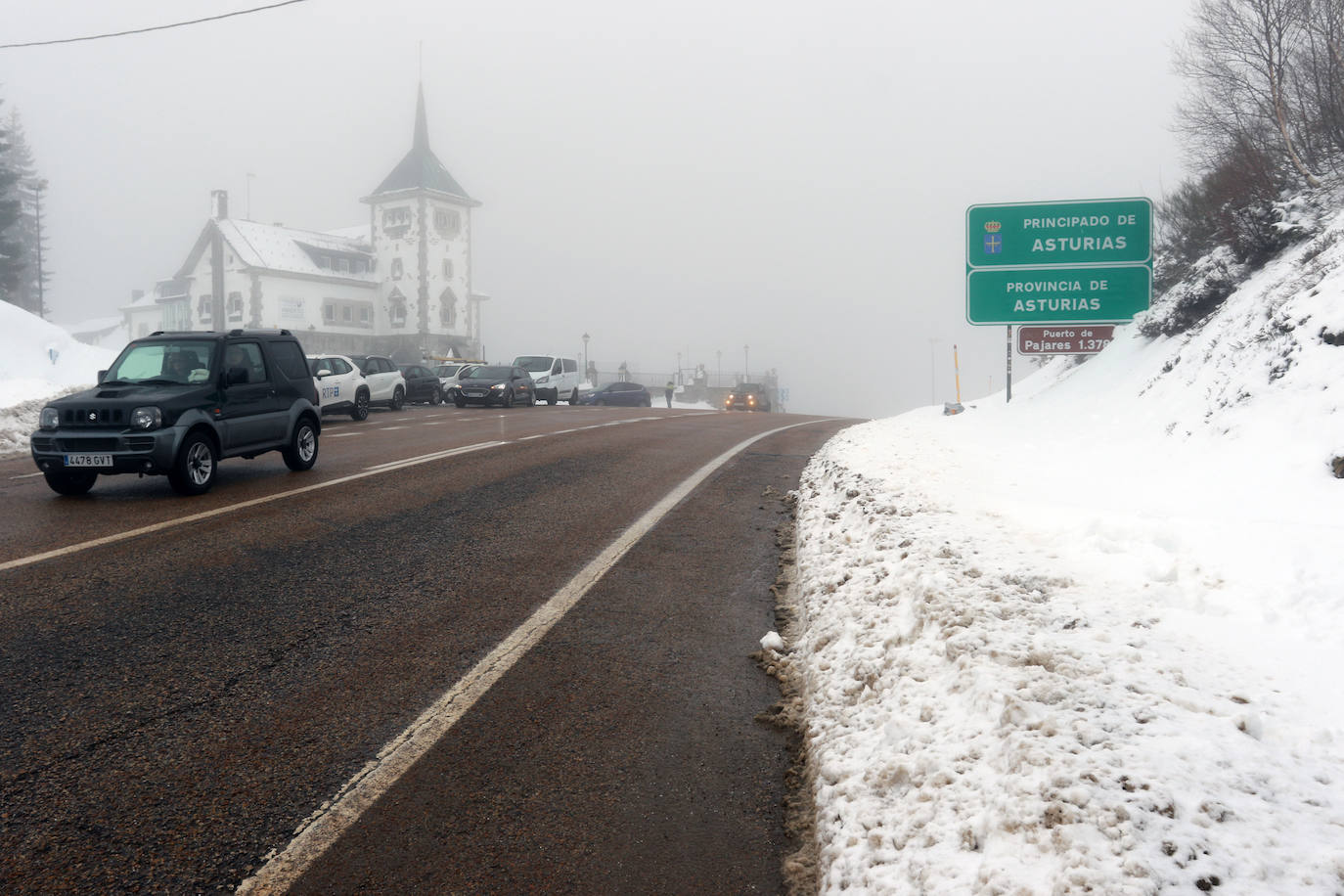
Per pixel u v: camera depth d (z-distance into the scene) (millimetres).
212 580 6188
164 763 3527
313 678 4465
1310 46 14578
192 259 81812
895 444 12273
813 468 12086
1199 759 2660
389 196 86688
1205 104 16594
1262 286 10859
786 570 6812
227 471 11492
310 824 3096
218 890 2703
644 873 2828
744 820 3170
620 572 6660
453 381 33438
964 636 3742
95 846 2930
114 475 11055
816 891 2699
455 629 5277
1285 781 2545
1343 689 3203
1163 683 3250
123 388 9609
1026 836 2369
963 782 2742
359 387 21516
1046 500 7223
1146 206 16234
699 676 4590
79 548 7062
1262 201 13148
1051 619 3996
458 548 7348
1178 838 2258
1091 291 16578
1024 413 15445
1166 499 6867
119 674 4457
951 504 7035
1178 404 9758
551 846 2980
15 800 3217
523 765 3574
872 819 2752
